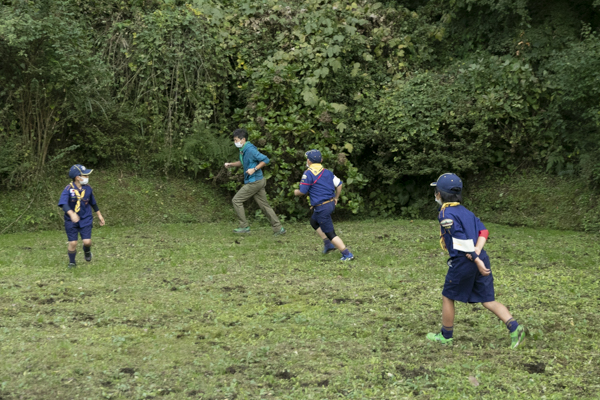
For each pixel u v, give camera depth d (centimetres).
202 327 489
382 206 1258
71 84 1067
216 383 370
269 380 376
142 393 351
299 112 1185
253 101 1191
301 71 1231
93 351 421
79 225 741
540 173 1184
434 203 1236
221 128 1262
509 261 777
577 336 470
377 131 1195
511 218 1129
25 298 578
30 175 1073
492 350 438
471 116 1152
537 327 492
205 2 1277
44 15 1035
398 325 503
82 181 735
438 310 543
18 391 350
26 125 1075
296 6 1330
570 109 1134
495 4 1302
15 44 970
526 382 373
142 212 1118
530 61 1293
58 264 753
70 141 1153
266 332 479
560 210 1094
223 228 1078
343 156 1154
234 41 1261
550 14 1297
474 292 445
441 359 418
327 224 785
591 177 1074
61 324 495
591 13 1295
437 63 1431
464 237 425
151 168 1198
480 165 1232
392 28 1403
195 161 1190
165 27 1199
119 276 687
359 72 1311
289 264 761
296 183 1177
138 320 512
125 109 1167
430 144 1187
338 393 355
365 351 433
